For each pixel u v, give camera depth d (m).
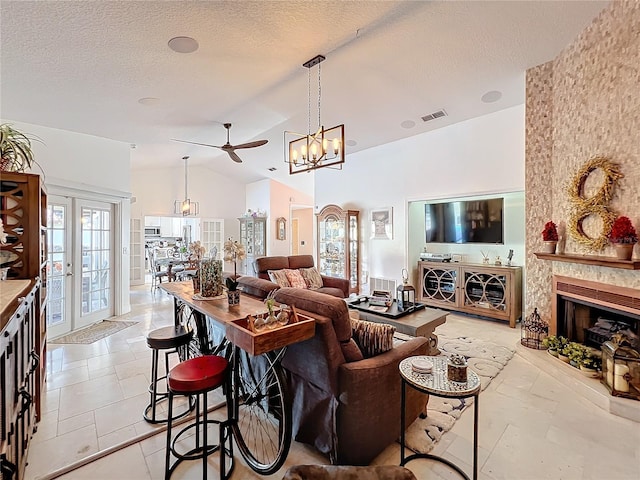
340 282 5.54
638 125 2.39
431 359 1.98
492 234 5.02
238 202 10.06
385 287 6.12
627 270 2.53
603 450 2.03
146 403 2.58
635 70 2.39
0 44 2.47
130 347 3.82
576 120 3.03
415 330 3.13
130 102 3.76
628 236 2.40
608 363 2.52
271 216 9.01
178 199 8.97
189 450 2.04
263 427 2.28
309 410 1.95
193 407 2.48
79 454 1.99
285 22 2.56
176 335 2.38
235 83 3.57
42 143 4.13
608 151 2.65
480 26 2.78
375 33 2.79
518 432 2.21
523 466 1.90
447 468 1.88
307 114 4.68
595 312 3.07
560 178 3.30
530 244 3.61
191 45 2.73
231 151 5.05
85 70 2.97
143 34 2.53
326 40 2.86
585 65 2.88
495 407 2.52
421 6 2.50
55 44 2.54
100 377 3.03
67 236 4.35
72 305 4.41
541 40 3.03
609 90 2.63
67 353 3.62
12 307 1.45
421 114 4.66
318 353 1.84
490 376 3.03
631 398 2.39
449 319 5.03
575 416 2.39
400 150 5.80
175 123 4.66
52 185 4.09
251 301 2.27
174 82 3.40
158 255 9.53
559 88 3.28
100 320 4.92
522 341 3.58
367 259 6.45
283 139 5.98
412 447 2.05
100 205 4.93
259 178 9.30
